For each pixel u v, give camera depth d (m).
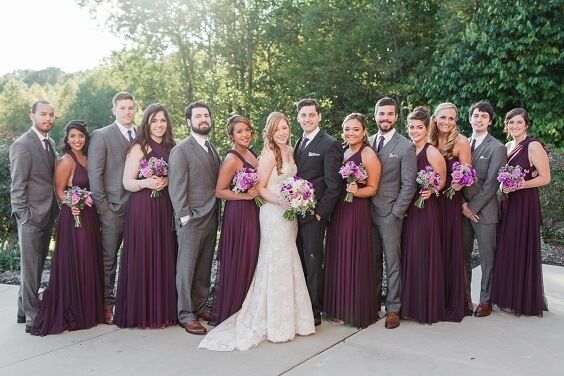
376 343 3.96
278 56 15.34
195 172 4.20
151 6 15.28
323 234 4.29
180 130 16.16
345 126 4.30
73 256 4.23
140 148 4.28
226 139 15.03
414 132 4.40
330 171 4.18
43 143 4.28
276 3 15.20
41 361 3.65
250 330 4.02
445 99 11.30
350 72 13.48
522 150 4.66
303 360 3.65
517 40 9.98
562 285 5.54
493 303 4.73
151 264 4.25
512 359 3.67
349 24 13.47
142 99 16.59
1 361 3.65
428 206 4.40
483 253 4.68
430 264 4.38
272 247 4.10
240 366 3.55
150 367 3.54
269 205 4.18
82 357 3.72
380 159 4.41
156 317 4.25
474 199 4.61
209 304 4.74
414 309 4.41
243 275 4.17
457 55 10.68
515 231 4.57
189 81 16.22
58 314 4.20
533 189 4.58
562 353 3.78
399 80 13.23
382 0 12.75
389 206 4.38
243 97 14.84
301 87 13.88
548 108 10.29
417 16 13.28
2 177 7.12
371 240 4.36
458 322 4.43
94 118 36.97
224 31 15.66
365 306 4.30
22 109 46.94
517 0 9.75
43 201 4.27
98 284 4.36
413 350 3.83
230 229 4.21
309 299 4.20
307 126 4.28
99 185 4.30
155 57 15.98
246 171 4.08
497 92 10.56
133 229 4.23
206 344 3.88
